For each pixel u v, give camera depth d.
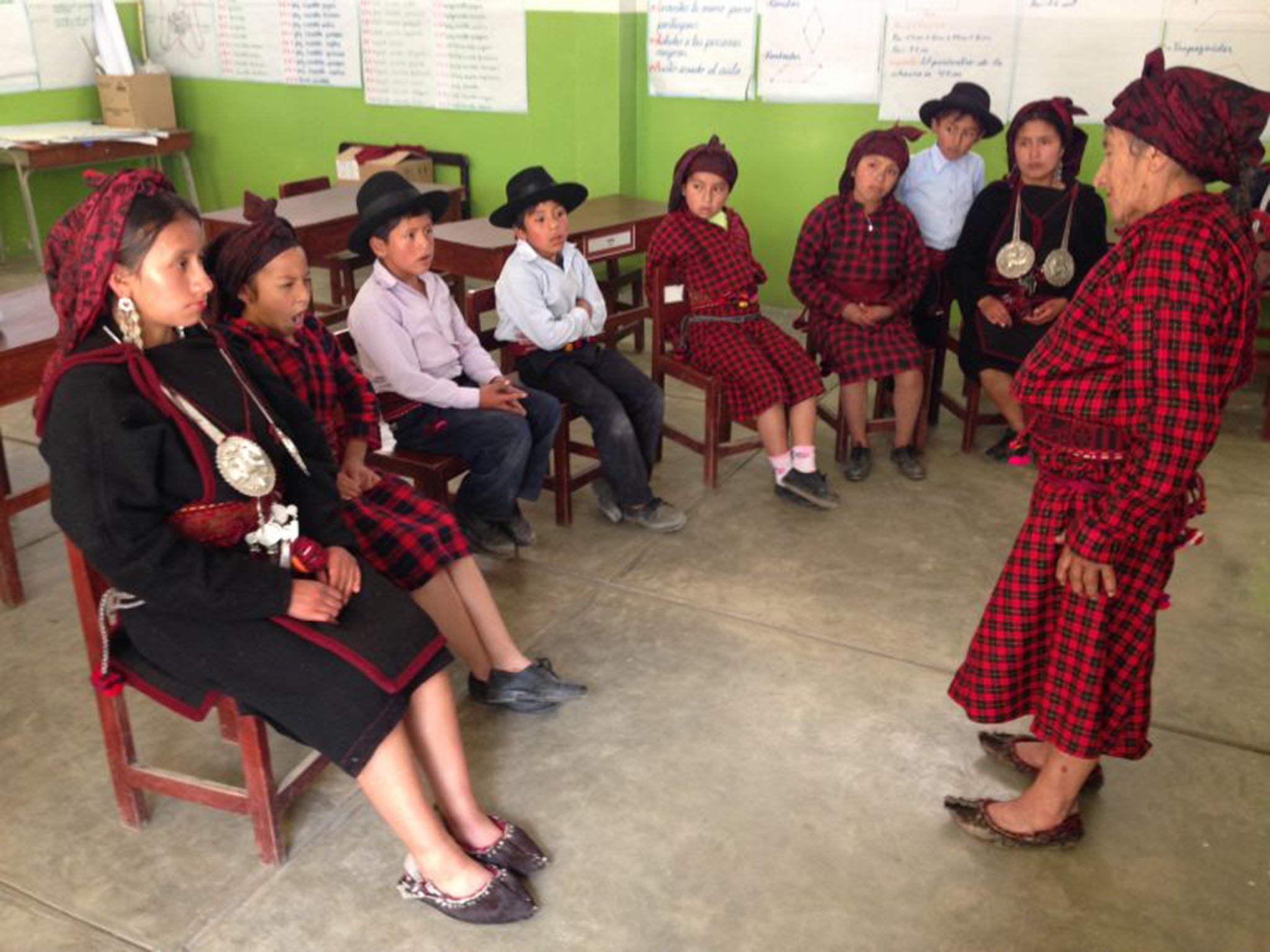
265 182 6.83
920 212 4.11
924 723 2.49
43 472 3.81
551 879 2.04
